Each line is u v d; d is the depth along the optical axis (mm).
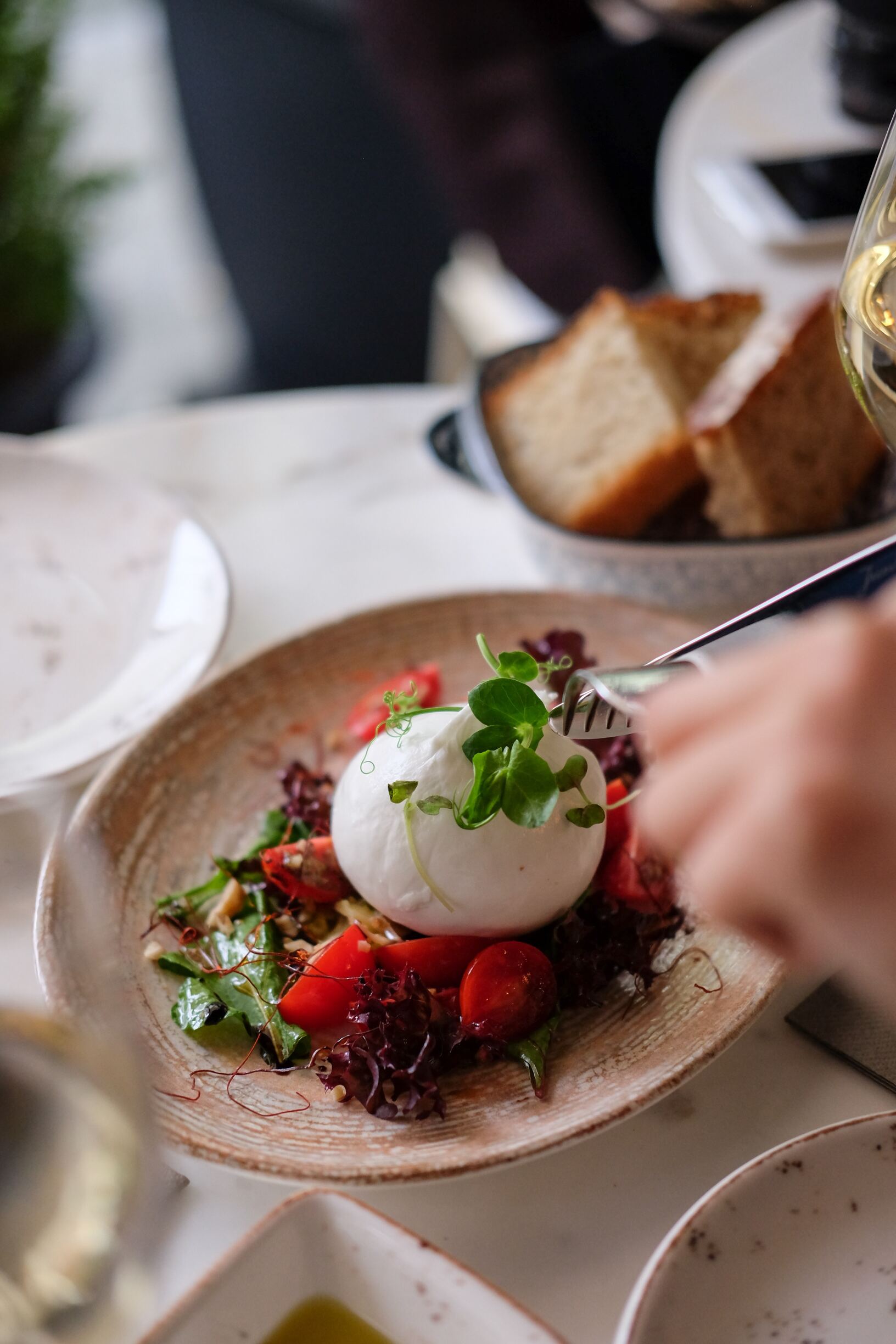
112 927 591
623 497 753
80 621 740
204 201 1860
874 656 381
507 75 1441
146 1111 448
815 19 1374
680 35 1523
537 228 1517
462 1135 530
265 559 809
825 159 1046
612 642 693
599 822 586
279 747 670
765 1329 486
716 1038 537
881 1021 571
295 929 606
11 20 1396
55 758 673
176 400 1998
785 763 371
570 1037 562
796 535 703
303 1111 543
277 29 1580
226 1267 477
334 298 1852
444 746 586
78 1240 438
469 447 795
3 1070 446
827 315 779
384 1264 479
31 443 888
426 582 792
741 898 379
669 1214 536
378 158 1694
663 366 812
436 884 582
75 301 1624
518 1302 503
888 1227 502
